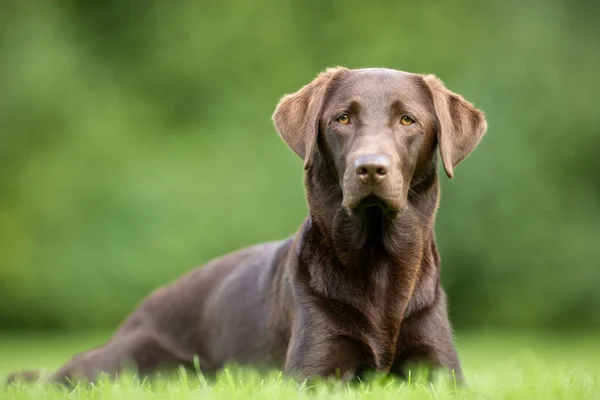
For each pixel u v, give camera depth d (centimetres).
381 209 523
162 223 1894
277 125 563
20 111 1958
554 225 1956
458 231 1903
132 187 1912
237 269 622
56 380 629
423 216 546
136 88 2061
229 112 2016
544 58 2005
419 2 2111
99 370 625
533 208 1930
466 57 2022
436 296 550
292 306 542
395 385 492
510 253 1922
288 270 557
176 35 2081
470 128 556
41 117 1959
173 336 631
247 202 1898
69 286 1909
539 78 1978
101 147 1944
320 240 544
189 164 1939
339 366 522
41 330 1945
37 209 1930
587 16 2089
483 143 1923
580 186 2020
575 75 2020
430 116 543
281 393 430
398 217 533
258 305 582
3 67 1975
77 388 491
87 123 1955
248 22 2064
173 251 1877
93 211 1919
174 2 2117
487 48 2028
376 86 536
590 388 479
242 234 1886
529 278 1939
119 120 1977
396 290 534
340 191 536
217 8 2086
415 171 536
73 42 2052
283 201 1897
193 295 636
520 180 1923
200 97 2059
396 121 529
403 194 514
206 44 2061
